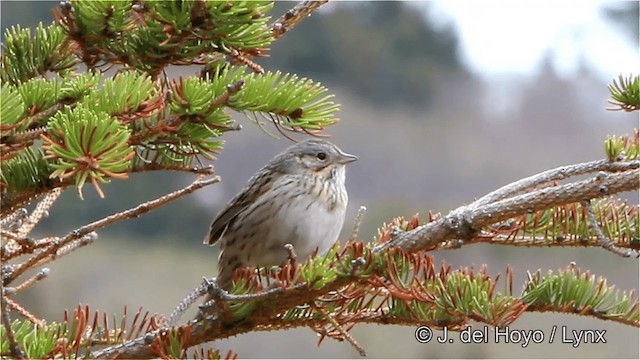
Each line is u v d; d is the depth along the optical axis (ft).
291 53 135.23
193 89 24.88
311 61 135.03
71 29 26.76
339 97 130.82
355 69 135.03
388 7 138.51
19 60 28.58
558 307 28.58
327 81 133.69
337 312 28.09
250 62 27.71
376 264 25.63
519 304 25.84
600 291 28.50
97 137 21.71
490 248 83.87
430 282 25.91
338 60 134.41
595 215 28.94
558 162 116.98
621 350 69.62
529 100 124.06
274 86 25.63
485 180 113.29
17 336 24.41
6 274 26.20
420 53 136.26
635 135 30.19
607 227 29.09
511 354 67.97
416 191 110.42
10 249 28.35
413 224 28.43
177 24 25.20
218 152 26.94
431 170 113.19
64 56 28.78
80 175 21.74
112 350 26.32
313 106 25.95
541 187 29.94
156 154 27.68
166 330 26.53
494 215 26.37
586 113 121.39
